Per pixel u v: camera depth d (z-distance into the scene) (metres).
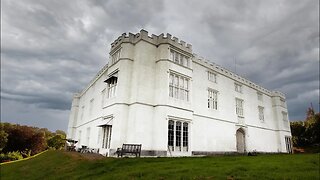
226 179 7.95
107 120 20.31
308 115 57.62
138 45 20.55
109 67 22.94
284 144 35.97
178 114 19.75
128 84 19.66
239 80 31.09
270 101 37.81
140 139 17.75
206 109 24.50
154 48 21.25
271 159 13.64
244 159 13.81
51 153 20.38
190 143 20.16
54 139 54.53
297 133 49.09
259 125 32.75
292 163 11.51
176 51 21.55
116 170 11.12
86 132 31.20
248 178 7.95
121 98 18.95
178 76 21.17
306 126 47.88
